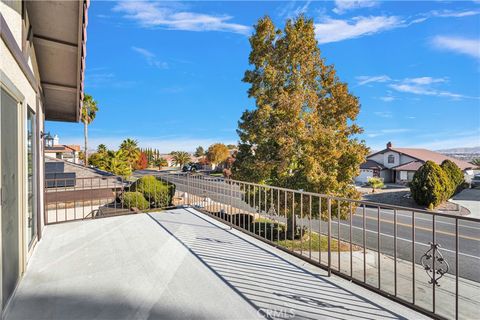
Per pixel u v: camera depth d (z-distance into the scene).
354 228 9.97
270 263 2.98
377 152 29.41
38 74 4.11
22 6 2.69
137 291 2.31
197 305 2.10
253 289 2.37
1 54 1.89
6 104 2.09
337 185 7.74
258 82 8.65
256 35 8.64
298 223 8.08
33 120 3.49
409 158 26.55
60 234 4.03
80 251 3.31
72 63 4.15
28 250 3.02
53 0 2.93
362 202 2.49
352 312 2.03
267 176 8.44
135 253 3.24
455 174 17.50
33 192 3.50
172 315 1.96
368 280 5.41
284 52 8.31
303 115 8.03
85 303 2.12
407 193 19.11
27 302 2.13
